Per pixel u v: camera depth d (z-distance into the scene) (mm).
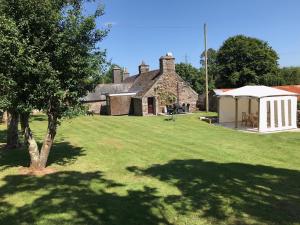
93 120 33688
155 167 13891
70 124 30062
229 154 16469
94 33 12977
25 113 12734
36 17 11508
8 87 11375
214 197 10023
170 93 42094
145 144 19500
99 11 12828
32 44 11727
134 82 50000
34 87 11836
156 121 32594
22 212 9055
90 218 8555
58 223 8281
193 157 15805
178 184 11406
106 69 13312
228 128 26766
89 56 12914
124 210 9062
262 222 8203
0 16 11062
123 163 14719
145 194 10391
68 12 12305
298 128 25625
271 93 25500
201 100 47219
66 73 12430
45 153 13773
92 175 12750
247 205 9344
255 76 54719
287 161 14906
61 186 11352
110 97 42750
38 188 11156
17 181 12023
